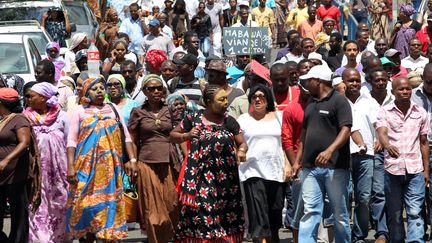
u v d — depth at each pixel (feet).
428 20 79.46
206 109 45.42
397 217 49.57
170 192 48.21
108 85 53.57
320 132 45.47
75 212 46.83
